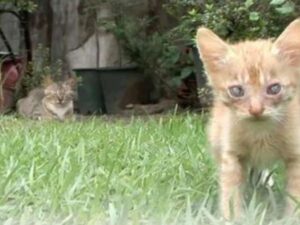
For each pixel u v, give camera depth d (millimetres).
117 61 2438
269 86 797
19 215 817
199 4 1829
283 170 887
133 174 994
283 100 807
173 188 920
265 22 1558
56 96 2311
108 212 810
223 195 845
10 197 889
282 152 845
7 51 2600
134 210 803
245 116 800
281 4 1389
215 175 967
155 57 2311
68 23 2529
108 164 1062
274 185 934
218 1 1732
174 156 1112
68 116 2209
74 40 2516
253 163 866
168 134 1339
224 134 863
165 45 2295
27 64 2490
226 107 845
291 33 812
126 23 2355
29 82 2453
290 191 842
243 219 782
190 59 2225
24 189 909
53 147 1178
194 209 846
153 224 769
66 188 906
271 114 798
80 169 997
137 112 2262
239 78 802
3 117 1860
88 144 1232
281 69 803
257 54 808
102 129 1452
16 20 2639
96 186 918
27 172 991
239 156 856
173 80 2256
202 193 908
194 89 2277
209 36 839
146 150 1175
